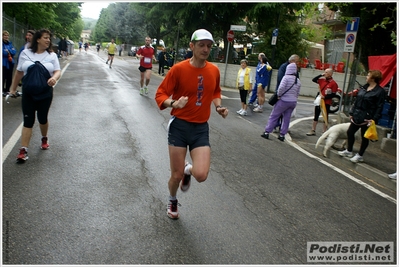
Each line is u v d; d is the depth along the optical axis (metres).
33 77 5.05
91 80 15.45
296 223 4.04
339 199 4.88
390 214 4.54
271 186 5.09
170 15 22.17
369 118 6.41
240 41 26.30
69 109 8.91
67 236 3.38
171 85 3.48
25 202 3.96
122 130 7.30
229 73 19.55
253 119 10.42
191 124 3.59
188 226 3.74
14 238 3.28
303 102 16.09
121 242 3.35
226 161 6.04
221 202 4.38
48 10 20.98
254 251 3.40
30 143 5.98
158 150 6.18
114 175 4.92
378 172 5.97
